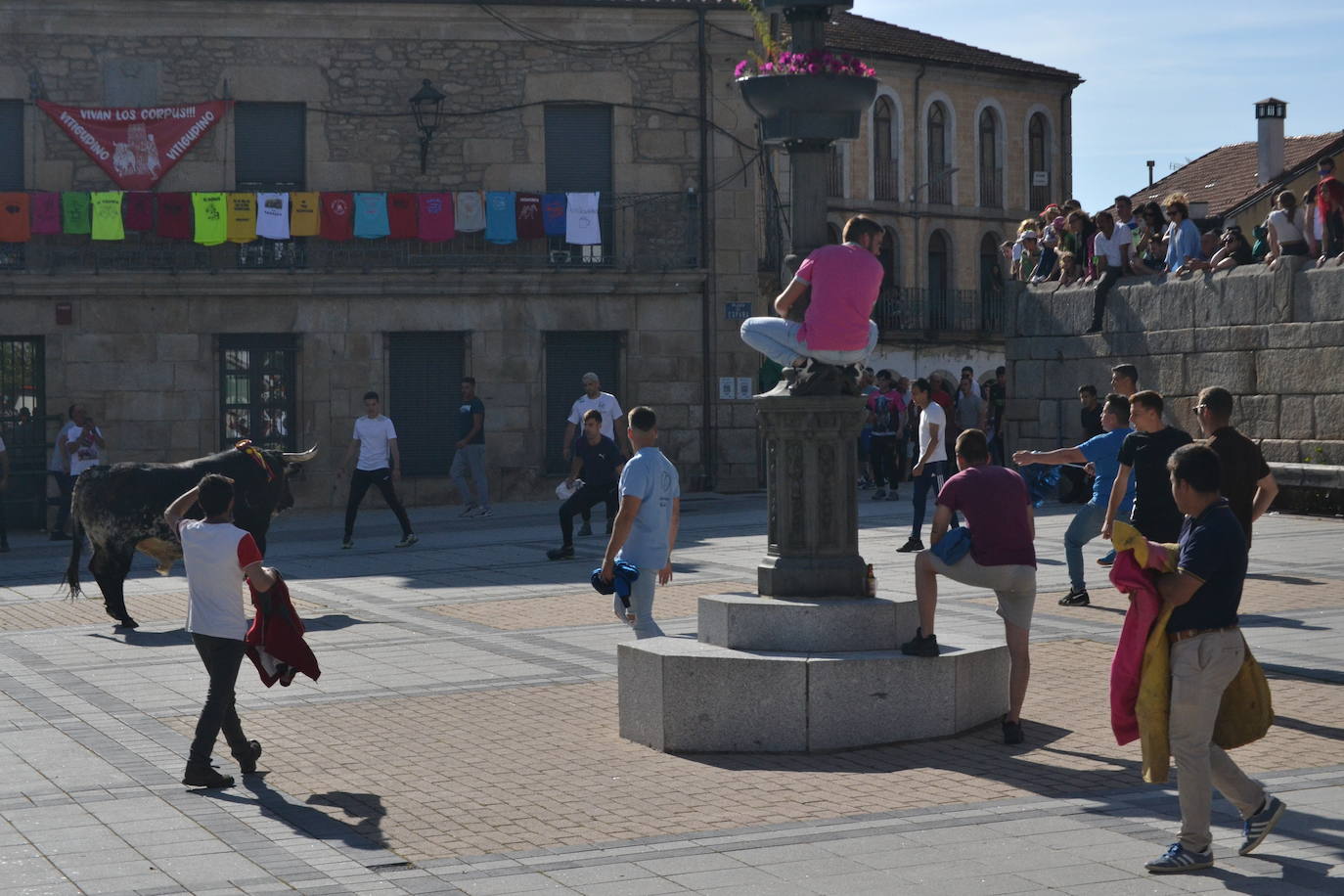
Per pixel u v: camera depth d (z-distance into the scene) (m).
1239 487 8.91
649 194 28.11
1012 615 8.88
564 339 27.84
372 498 27.17
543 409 27.62
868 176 50.72
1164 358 23.67
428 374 27.41
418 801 7.84
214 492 8.33
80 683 11.20
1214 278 22.78
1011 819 7.22
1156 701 6.53
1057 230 26.56
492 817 7.51
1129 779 8.00
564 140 28.06
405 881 6.42
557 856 6.78
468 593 15.78
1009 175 54.72
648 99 28.08
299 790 8.08
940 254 53.09
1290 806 7.30
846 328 9.32
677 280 27.86
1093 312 24.95
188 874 6.56
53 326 26.02
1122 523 6.63
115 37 26.55
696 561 17.84
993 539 8.79
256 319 26.66
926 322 50.47
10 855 6.86
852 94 9.30
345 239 26.92
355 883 6.39
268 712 10.09
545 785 8.14
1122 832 6.97
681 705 8.88
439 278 27.00
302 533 23.00
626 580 10.24
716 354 28.19
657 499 10.46
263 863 6.72
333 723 9.73
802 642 9.13
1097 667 11.05
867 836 6.96
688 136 28.22
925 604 8.97
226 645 8.25
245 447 14.38
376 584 16.70
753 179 28.34
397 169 27.45
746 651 9.14
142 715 10.01
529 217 27.36
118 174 26.47
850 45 49.81
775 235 34.19
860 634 9.20
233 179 26.92
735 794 7.88
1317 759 8.25
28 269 25.83
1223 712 6.60
